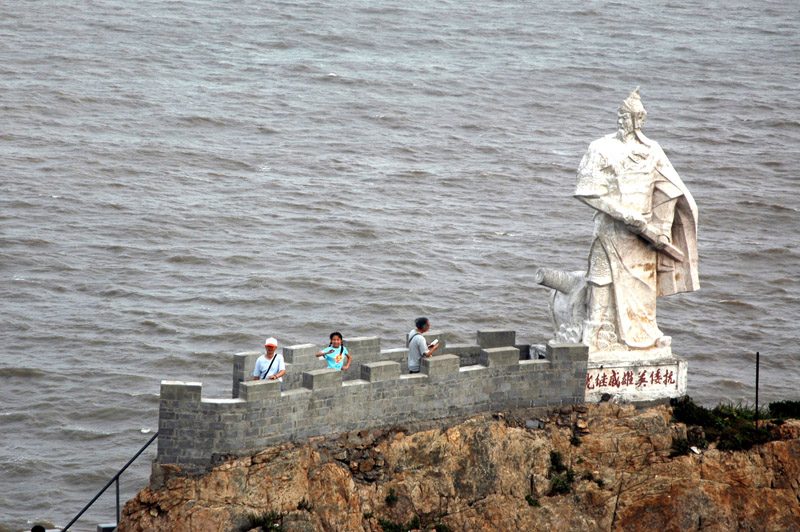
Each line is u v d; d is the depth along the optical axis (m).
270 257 194.25
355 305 172.25
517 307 173.38
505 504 67.31
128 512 59.06
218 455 59.00
